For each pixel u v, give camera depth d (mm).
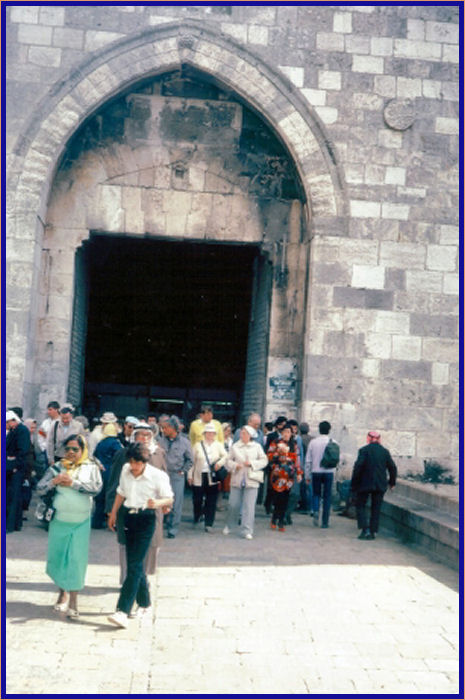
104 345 27062
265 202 17156
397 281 16344
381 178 16453
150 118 16922
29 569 9766
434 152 16609
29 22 15891
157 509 8773
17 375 15336
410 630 8156
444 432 16203
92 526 12820
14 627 7605
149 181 16859
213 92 17047
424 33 16734
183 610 8508
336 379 16094
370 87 16531
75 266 17109
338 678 6812
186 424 26953
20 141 15688
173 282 25312
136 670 6750
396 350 16234
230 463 12586
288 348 17094
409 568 10789
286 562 10867
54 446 12633
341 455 15945
